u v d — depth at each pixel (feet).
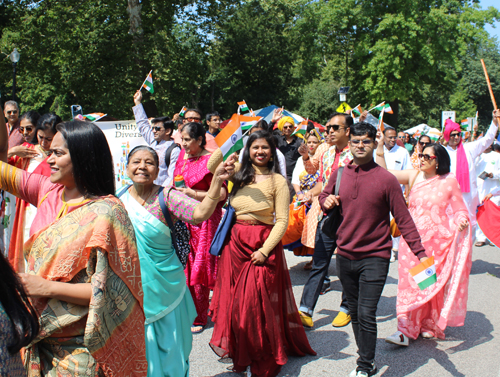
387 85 92.84
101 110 76.33
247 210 12.19
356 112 27.04
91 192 6.91
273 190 12.19
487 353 13.43
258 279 11.69
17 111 18.54
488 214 22.22
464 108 155.53
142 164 9.54
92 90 74.64
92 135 6.88
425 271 11.20
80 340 6.59
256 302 11.56
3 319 4.83
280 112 22.35
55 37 70.33
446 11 91.76
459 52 92.32
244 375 12.03
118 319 6.72
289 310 12.76
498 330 15.15
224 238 12.57
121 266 6.67
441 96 149.89
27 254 7.00
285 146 25.07
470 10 91.35
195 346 13.87
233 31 97.50
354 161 12.12
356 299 12.17
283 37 107.34
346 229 11.91
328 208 12.13
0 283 4.96
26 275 6.07
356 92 103.24
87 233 6.49
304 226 18.33
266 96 107.14
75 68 71.97
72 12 70.44
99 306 6.31
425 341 14.37
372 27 94.84
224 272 12.50
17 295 5.14
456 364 12.75
